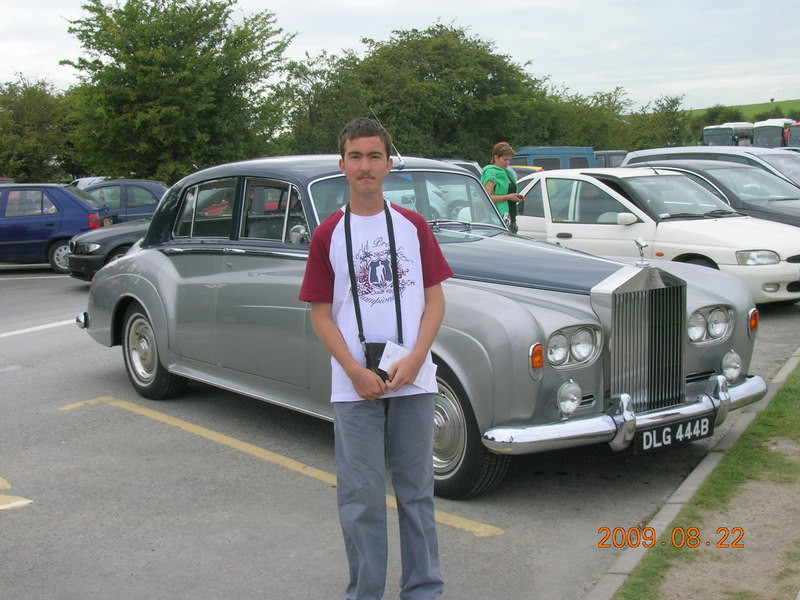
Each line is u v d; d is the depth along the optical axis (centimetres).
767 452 501
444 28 4156
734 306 509
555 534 423
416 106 3859
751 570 361
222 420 632
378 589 324
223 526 444
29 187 1569
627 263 512
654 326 464
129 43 2517
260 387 570
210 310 596
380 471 320
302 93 3294
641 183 997
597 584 362
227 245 589
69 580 388
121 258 710
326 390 512
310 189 539
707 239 922
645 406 466
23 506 476
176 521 452
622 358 453
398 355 313
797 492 441
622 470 511
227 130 2633
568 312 450
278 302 536
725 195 1124
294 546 419
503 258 510
